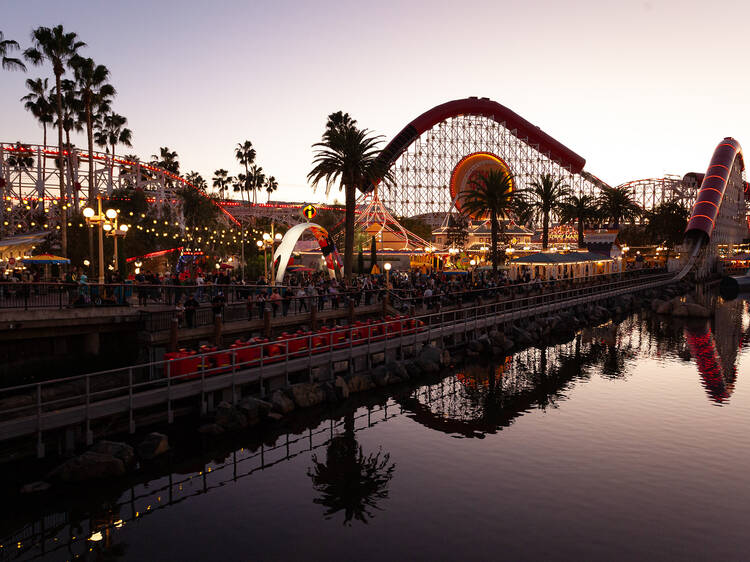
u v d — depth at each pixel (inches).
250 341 1053.8
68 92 2532.0
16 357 901.8
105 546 577.3
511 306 1952.5
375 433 930.7
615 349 1683.1
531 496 689.6
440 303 1609.3
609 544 574.2
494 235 2472.9
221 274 1400.1
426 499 686.5
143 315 1023.0
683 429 939.3
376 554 560.1
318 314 1338.6
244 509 663.1
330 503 677.9
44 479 716.7
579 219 3462.1
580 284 2647.6
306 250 3376.0
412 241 3858.3
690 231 4842.5
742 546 568.4
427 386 1237.7
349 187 2009.1
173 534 602.9
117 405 789.9
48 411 786.8
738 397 1144.8
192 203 3782.0
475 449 856.9
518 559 548.1
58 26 2033.7
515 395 1168.8
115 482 724.0
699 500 673.0
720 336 1927.9
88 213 1031.0
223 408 913.5
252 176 5693.9
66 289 1143.6
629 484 720.3
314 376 1160.2
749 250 6589.6
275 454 834.8
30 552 564.4
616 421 988.6
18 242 2046.0
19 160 4566.9
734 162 5925.2
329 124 2615.7
